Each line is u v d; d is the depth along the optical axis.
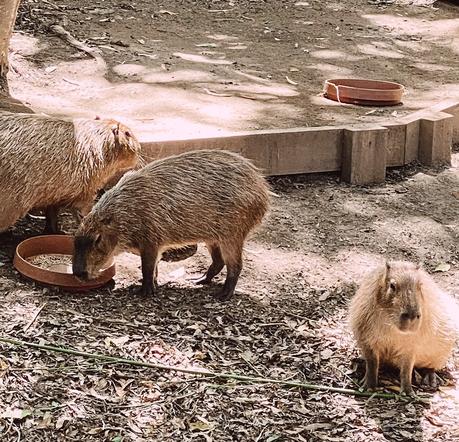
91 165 6.48
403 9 11.23
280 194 7.31
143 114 7.87
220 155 6.32
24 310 6.04
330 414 5.59
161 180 6.23
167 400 5.58
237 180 6.27
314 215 7.13
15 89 8.16
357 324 5.71
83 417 5.46
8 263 6.42
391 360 5.77
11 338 5.83
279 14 10.66
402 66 9.49
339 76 9.10
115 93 8.25
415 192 7.48
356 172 7.48
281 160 7.40
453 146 8.12
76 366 5.70
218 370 5.78
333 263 6.71
